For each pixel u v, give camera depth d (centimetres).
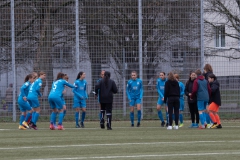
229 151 3656
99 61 6812
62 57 6788
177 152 3609
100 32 6806
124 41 6825
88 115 6888
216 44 7644
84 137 4750
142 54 6844
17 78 6781
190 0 6925
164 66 6894
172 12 6894
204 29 7562
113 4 6800
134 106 6525
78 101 6141
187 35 6925
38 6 6750
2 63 6762
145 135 4934
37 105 5759
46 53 6750
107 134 5066
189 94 5928
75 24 6762
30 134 5106
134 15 6812
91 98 6856
